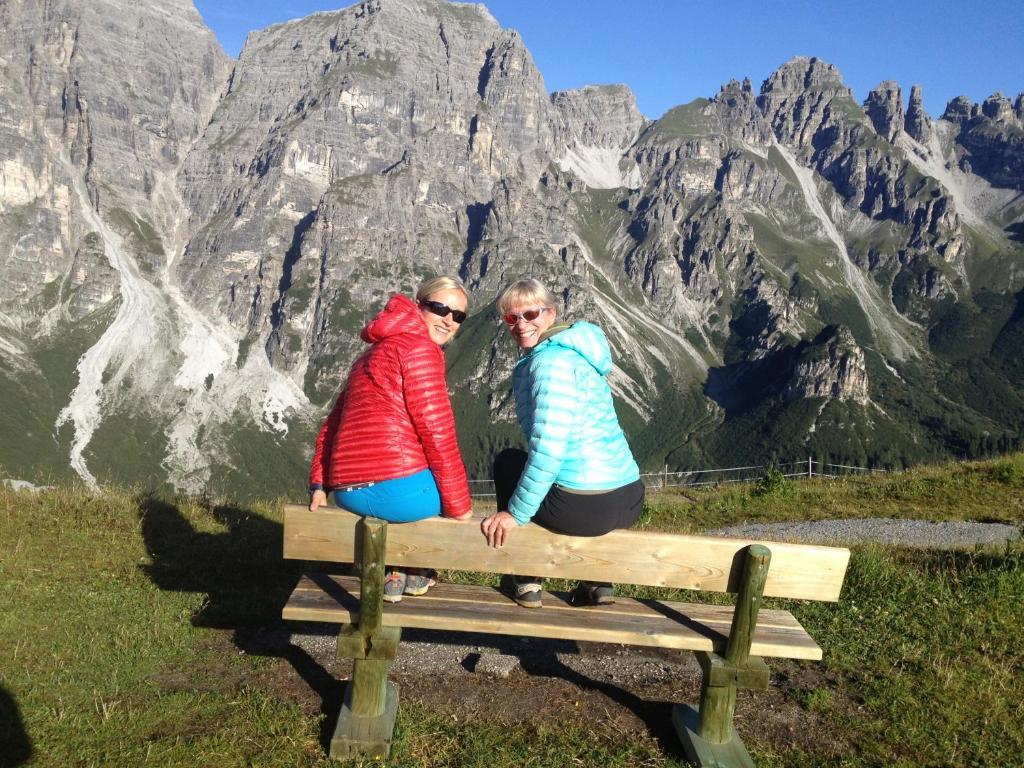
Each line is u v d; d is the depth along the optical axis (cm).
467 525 225
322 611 230
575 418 211
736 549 225
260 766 221
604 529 223
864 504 765
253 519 505
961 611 341
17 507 474
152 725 241
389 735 230
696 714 249
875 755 239
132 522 465
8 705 248
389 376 221
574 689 274
